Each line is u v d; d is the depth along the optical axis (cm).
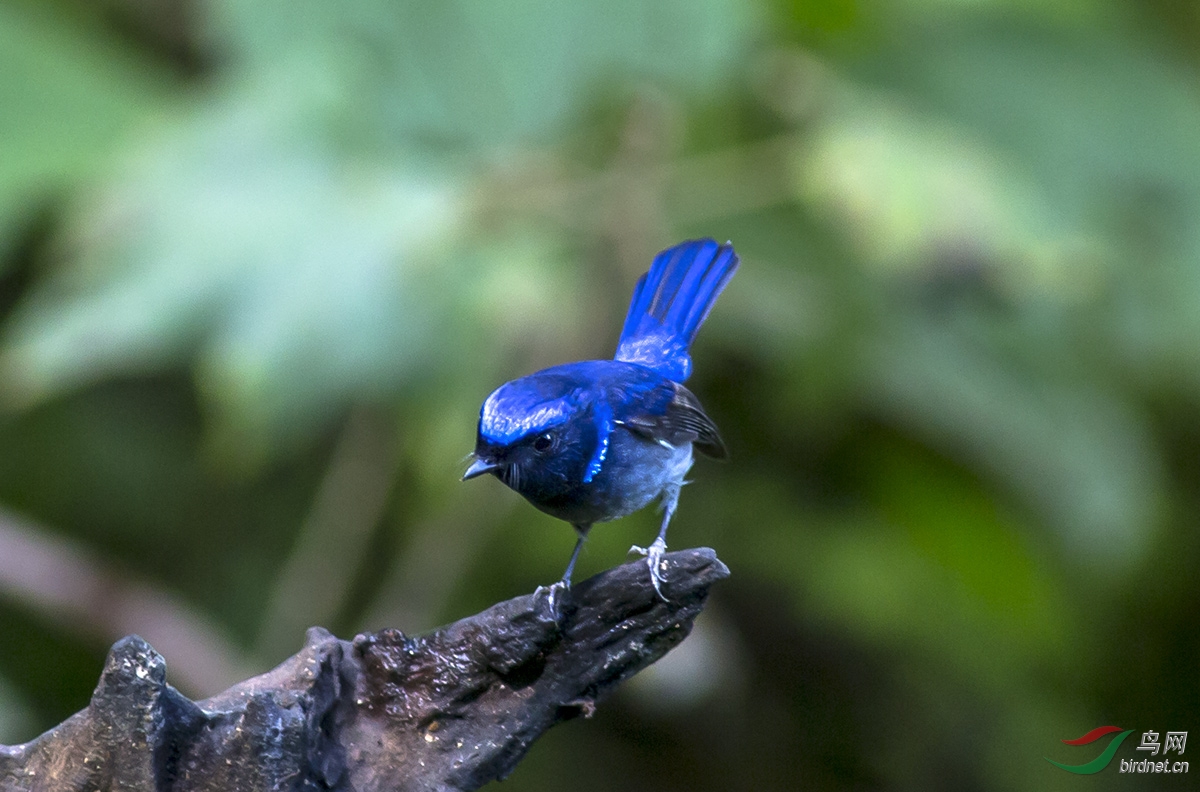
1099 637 1443
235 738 535
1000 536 1274
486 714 597
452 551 1130
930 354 1052
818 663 1443
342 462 1199
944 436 1190
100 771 523
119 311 908
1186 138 1172
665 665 1173
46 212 1134
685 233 1081
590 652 598
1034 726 1370
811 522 1301
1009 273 963
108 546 1318
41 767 531
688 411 794
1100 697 1490
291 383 890
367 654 595
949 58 1152
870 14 1132
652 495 776
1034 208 1048
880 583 1277
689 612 606
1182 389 1280
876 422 1245
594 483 739
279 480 1353
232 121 948
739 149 1105
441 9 944
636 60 959
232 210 921
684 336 897
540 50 952
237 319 897
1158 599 1483
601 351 1070
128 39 1305
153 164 943
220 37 980
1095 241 1093
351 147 946
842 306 1008
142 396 1326
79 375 1034
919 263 948
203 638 1098
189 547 1339
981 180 978
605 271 1049
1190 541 1441
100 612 1073
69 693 1330
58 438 1296
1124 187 1160
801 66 1124
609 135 1066
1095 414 1084
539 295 980
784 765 1441
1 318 1300
